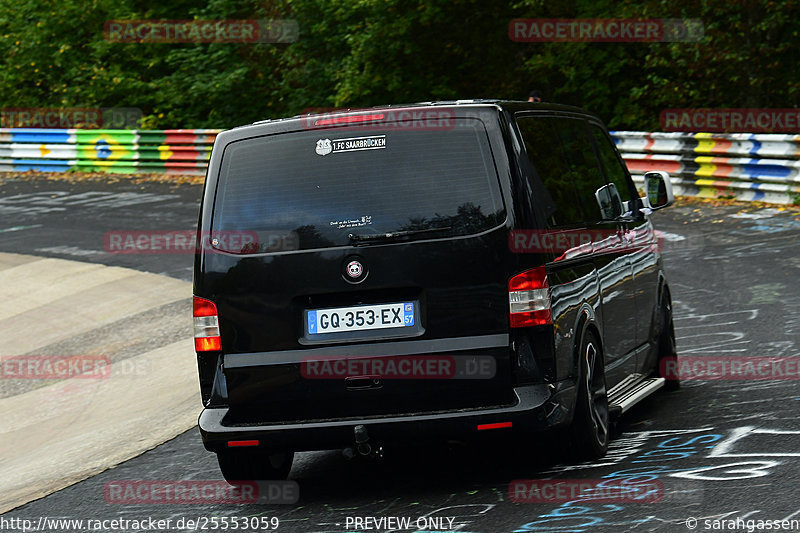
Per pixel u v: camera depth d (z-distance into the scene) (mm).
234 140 10320
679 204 34250
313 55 60656
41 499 11859
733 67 46219
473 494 9875
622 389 12227
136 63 66438
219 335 10164
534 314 9742
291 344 9992
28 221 40812
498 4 53531
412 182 9922
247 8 63062
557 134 11594
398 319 9867
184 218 38531
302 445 9930
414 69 55281
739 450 10352
